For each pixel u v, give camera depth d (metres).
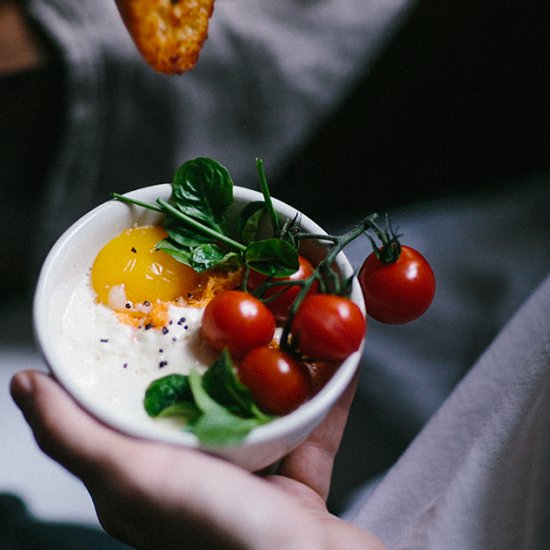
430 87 0.78
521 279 0.80
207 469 0.40
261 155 0.72
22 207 0.72
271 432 0.39
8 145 0.66
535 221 0.84
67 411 0.40
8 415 0.72
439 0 0.70
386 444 0.76
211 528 0.40
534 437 0.45
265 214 0.44
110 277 0.43
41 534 0.58
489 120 0.82
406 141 0.82
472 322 0.78
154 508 0.40
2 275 0.78
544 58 0.77
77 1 0.62
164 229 0.45
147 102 0.66
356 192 0.85
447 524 0.47
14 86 0.62
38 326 0.40
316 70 0.69
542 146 0.85
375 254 0.45
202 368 0.42
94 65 0.63
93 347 0.42
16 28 0.62
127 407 0.41
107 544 0.58
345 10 0.68
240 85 0.68
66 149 0.66
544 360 0.47
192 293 0.44
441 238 0.83
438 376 0.76
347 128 0.77
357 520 0.52
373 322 0.78
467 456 0.48
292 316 0.41
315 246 0.44
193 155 0.70
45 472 0.70
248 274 0.43
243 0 0.67
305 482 0.50
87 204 0.71
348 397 0.50
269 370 0.40
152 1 0.49
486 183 0.87
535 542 0.43
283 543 0.40
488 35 0.74
